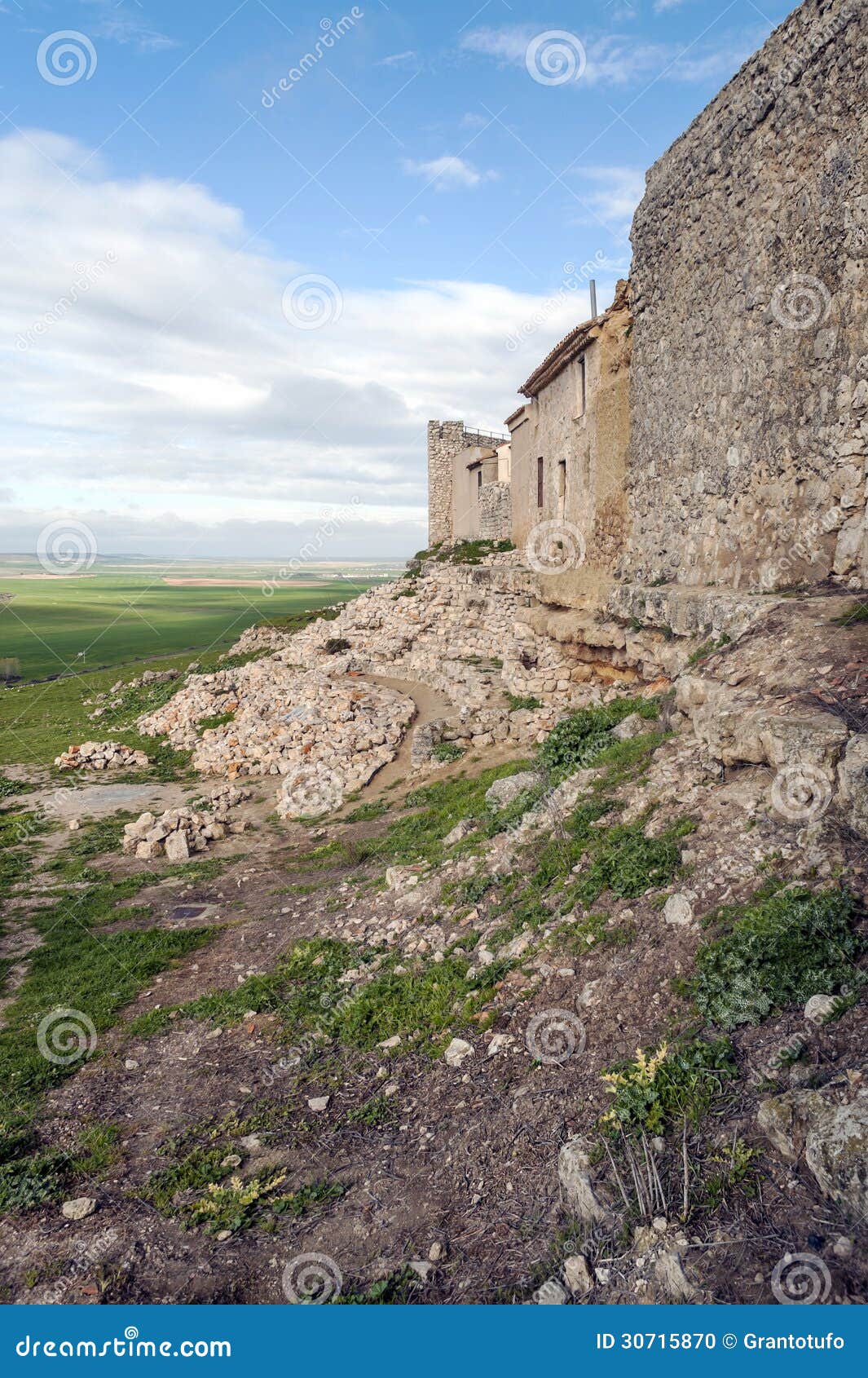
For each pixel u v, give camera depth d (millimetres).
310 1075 6809
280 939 10227
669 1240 3877
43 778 22031
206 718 25938
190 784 20422
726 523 12820
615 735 12117
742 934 5559
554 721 16594
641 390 16438
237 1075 7070
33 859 15297
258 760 21047
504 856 9523
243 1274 4719
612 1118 4719
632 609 15359
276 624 38562
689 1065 4816
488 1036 6391
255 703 25266
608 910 7082
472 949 8055
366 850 13133
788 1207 3803
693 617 12383
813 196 9938
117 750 23438
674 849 7262
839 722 6621
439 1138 5477
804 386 10406
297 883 12500
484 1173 4980
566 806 9672
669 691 11078
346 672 25891
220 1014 8297
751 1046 4793
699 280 13406
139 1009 8844
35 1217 5453
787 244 10609
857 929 5180
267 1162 5766
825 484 10008
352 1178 5383
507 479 36938
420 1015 7203
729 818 7184
